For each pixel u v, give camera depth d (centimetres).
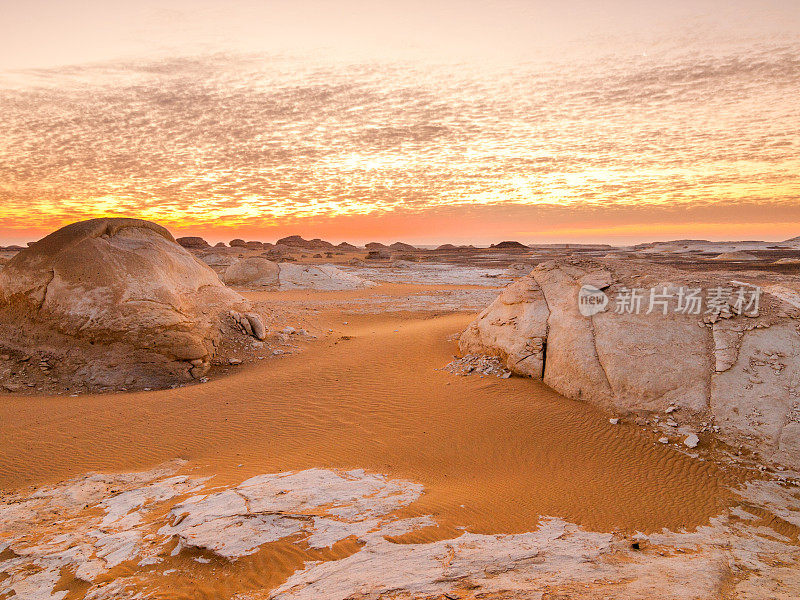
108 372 1448
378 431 1066
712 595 454
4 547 591
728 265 5497
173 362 1521
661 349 1151
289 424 1114
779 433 933
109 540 593
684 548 620
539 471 888
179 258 1870
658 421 1040
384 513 668
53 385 1391
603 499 779
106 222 1739
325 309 2859
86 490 780
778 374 1025
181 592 488
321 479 789
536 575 498
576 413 1121
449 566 512
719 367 1073
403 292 3791
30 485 825
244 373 1597
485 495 764
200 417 1158
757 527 711
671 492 815
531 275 1620
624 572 512
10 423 1105
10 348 1476
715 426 984
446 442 1005
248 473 839
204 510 653
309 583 479
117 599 477
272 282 3938
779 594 469
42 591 496
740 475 873
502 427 1064
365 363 1611
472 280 4847
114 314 1517
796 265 5356
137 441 1020
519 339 1405
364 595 445
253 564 531
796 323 1118
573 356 1236
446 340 1869
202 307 1800
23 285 1581
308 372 1520
